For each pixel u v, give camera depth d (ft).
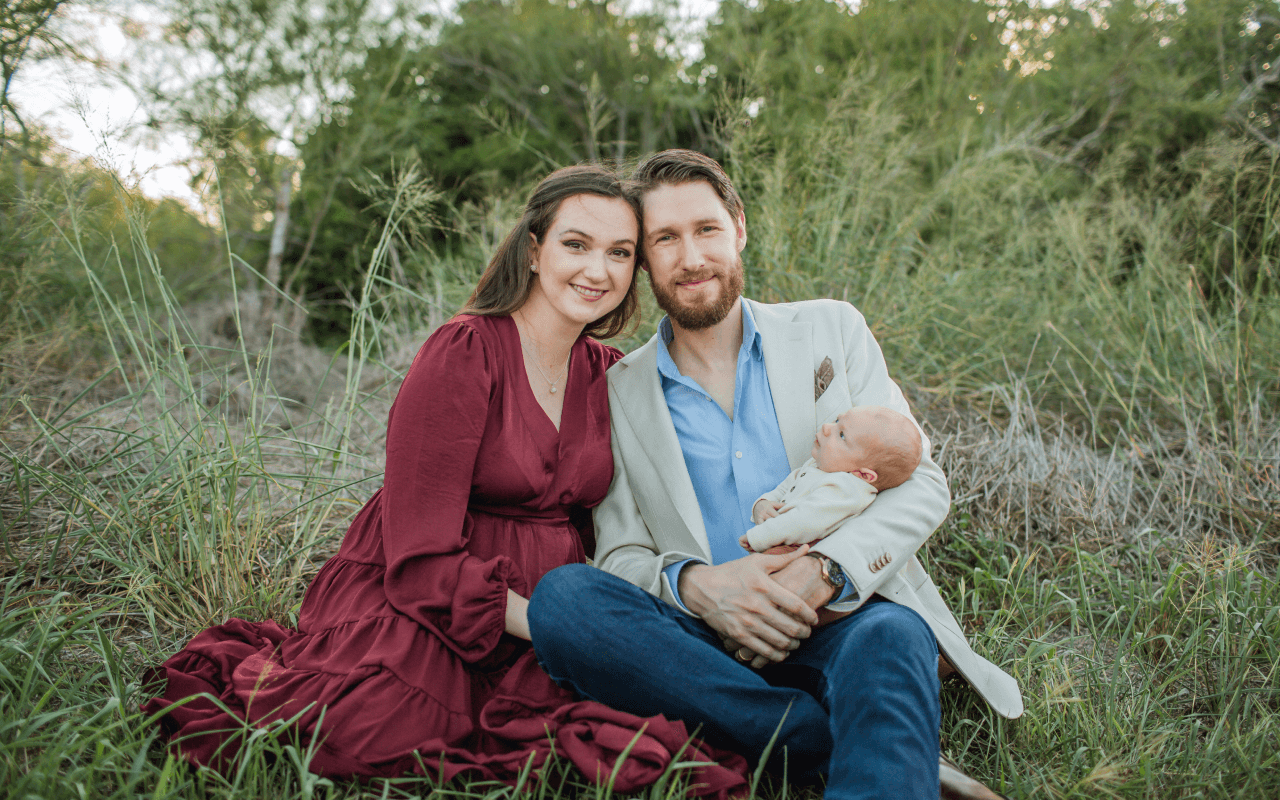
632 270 6.48
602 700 5.41
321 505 9.23
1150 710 6.31
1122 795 5.23
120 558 7.80
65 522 7.80
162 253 21.84
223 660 5.84
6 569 7.70
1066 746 5.89
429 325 15.12
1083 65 23.49
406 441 5.88
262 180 23.32
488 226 15.81
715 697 5.15
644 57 30.73
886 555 5.64
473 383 6.04
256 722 5.13
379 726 5.16
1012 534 9.55
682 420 6.64
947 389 11.41
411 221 12.89
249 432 9.11
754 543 5.86
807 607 5.33
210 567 7.65
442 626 5.69
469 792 4.95
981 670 6.02
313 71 24.12
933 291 13.00
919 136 18.34
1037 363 13.39
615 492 6.72
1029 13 24.48
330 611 6.10
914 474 6.15
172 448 8.57
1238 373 11.35
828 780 4.98
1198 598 7.75
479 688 5.83
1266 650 6.91
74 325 13.10
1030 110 22.04
